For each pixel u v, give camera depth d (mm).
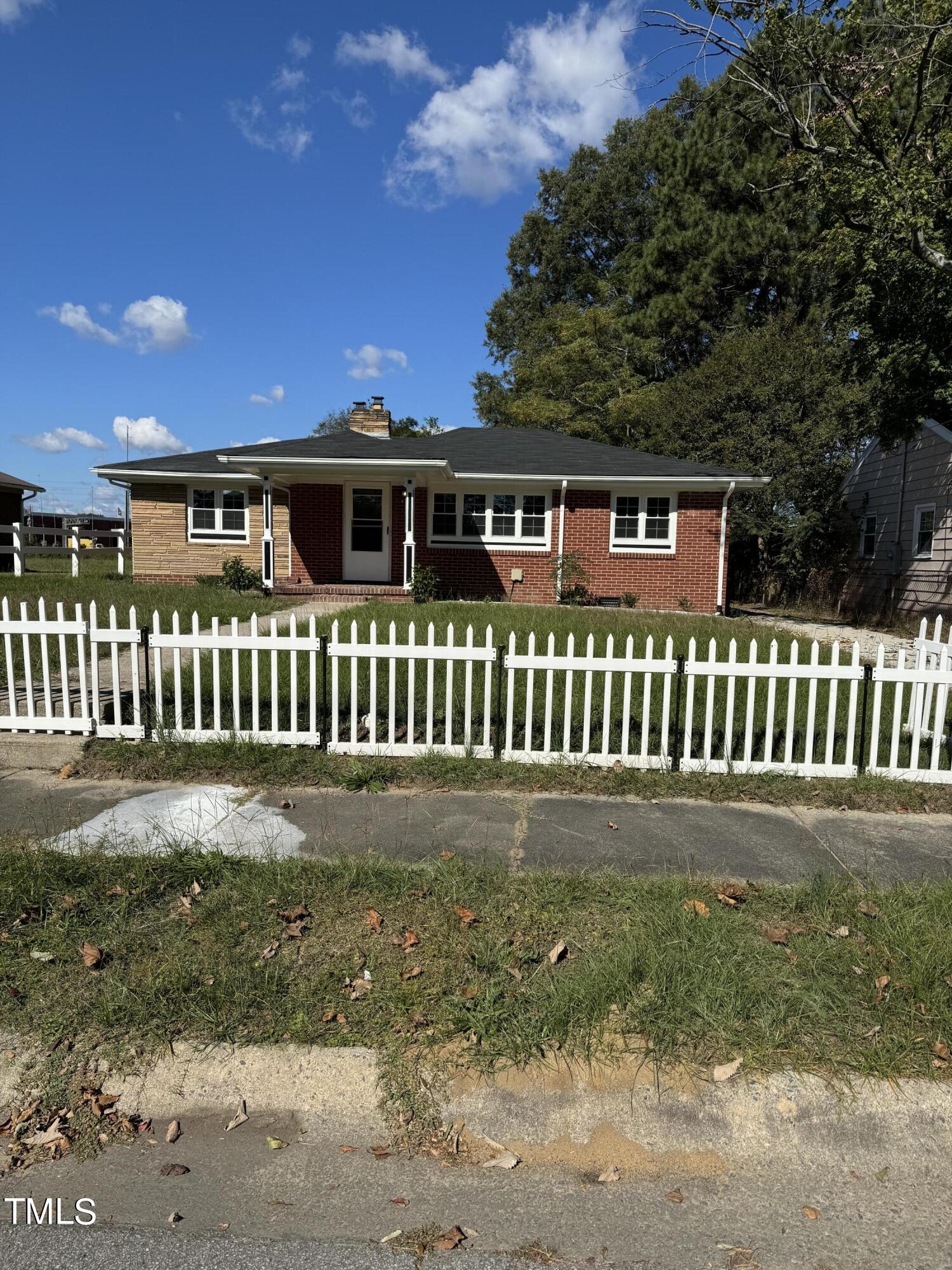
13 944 3338
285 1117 2699
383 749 5922
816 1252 2248
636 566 18266
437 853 4379
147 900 3713
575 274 40906
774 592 23672
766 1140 2619
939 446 17516
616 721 6871
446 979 3160
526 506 18484
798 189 18312
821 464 21891
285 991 3094
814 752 6234
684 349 31469
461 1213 2371
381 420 22875
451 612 13008
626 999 3018
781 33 12016
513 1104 2707
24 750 5852
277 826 4758
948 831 4906
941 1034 2900
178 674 6012
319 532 18766
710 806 5281
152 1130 2660
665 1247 2262
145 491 18812
